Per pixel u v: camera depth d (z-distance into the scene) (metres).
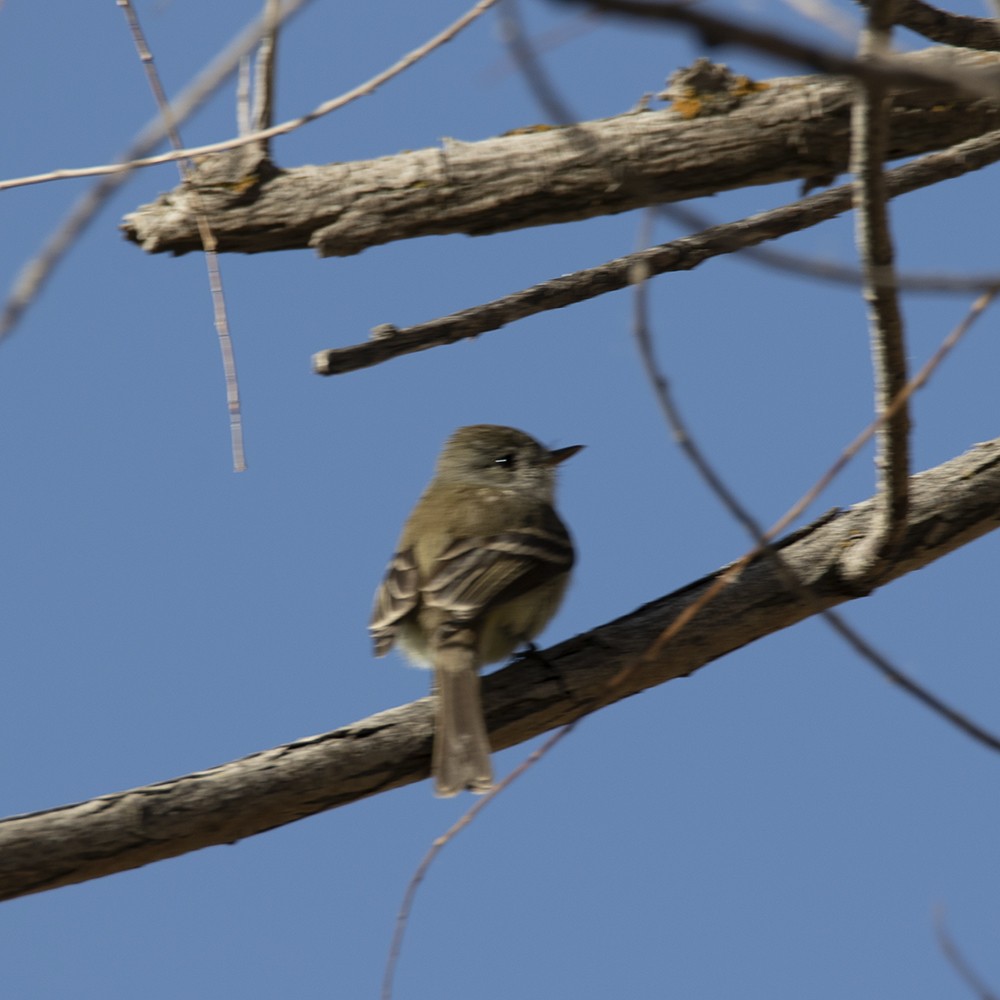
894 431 7.29
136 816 7.38
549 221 9.70
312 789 7.69
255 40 4.15
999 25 7.78
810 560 8.52
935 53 9.24
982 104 9.48
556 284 7.44
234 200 9.23
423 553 9.58
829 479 5.85
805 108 9.53
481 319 7.25
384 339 7.06
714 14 2.60
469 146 9.54
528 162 9.46
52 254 4.04
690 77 9.66
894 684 6.19
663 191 9.73
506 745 8.42
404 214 9.37
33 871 7.24
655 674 8.51
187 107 4.12
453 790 7.71
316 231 9.36
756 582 8.55
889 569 8.50
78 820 7.32
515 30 3.82
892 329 6.75
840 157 9.72
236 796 7.55
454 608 9.16
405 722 7.97
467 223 9.56
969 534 8.55
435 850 6.64
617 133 9.58
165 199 9.38
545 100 3.84
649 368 5.72
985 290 3.98
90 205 4.05
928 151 9.78
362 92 6.07
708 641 8.50
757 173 9.77
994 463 8.59
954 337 5.79
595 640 8.52
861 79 2.91
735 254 4.07
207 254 7.28
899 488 7.64
